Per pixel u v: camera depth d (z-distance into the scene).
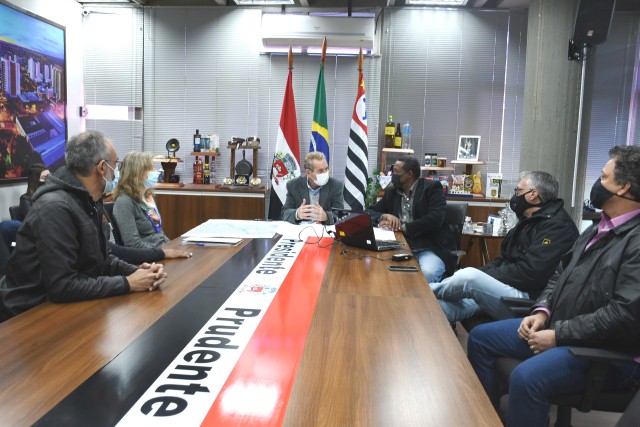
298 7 5.75
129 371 1.20
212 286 1.92
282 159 5.19
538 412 1.73
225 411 1.03
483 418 1.03
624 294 1.69
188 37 5.82
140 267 1.90
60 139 5.41
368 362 1.28
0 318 1.76
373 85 5.67
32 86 4.88
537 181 2.67
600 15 3.77
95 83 5.91
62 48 5.39
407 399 1.10
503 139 5.75
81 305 1.67
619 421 1.23
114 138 5.96
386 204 3.97
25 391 1.09
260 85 5.79
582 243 2.05
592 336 1.74
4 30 4.42
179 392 1.10
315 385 1.16
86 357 1.27
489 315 2.64
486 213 5.39
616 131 5.59
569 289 1.96
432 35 5.68
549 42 4.22
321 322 1.56
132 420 0.99
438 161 5.60
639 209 1.85
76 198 1.82
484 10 5.59
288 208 3.67
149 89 5.90
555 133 4.29
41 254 1.67
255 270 2.17
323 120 5.32
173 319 1.55
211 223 3.32
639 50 5.48
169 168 5.85
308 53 5.69
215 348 1.34
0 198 4.57
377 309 1.70
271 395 1.10
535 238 2.62
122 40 5.84
